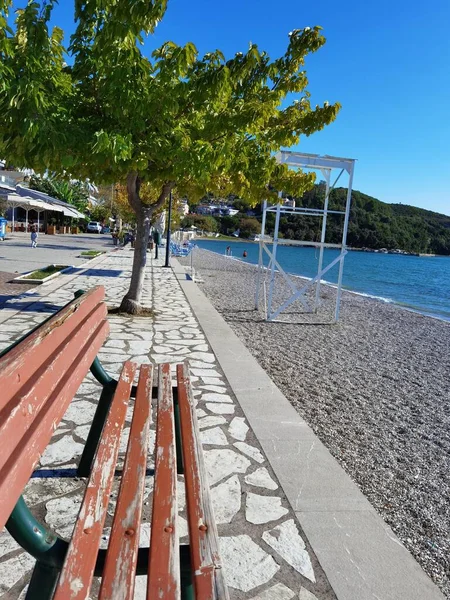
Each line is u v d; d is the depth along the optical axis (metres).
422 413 5.69
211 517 1.91
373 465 4.16
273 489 3.37
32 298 10.47
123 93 6.43
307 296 17.50
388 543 2.86
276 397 5.31
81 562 1.58
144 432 2.63
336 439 4.64
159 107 6.77
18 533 1.55
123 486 2.07
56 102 6.71
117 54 6.33
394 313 15.01
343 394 6.14
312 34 8.01
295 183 9.02
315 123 8.61
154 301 11.58
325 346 9.03
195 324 9.01
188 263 28.48
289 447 4.06
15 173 32.91
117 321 8.72
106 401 3.37
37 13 5.80
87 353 2.77
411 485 3.85
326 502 3.24
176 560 1.63
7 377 1.53
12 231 41.66
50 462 3.54
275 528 2.92
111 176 8.48
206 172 7.15
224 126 7.20
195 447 2.51
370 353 8.81
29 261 19.25
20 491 1.43
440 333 11.90
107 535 2.70
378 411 5.62
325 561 2.64
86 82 7.32
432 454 4.52
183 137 7.05
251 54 7.48
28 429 1.62
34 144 6.18
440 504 3.58
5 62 5.70
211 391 5.35
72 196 58.50
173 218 34.22
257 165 8.00
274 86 8.52
